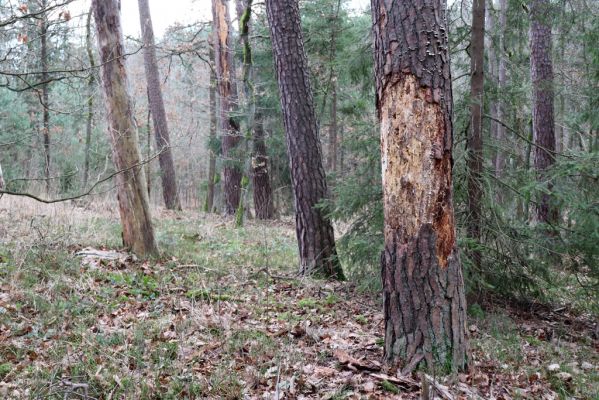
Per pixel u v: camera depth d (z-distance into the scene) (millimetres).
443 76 4027
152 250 8336
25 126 16016
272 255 9977
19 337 4539
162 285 6535
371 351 4648
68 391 3451
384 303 4289
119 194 8219
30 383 3674
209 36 18906
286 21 8062
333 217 7457
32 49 6934
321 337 5027
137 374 3873
